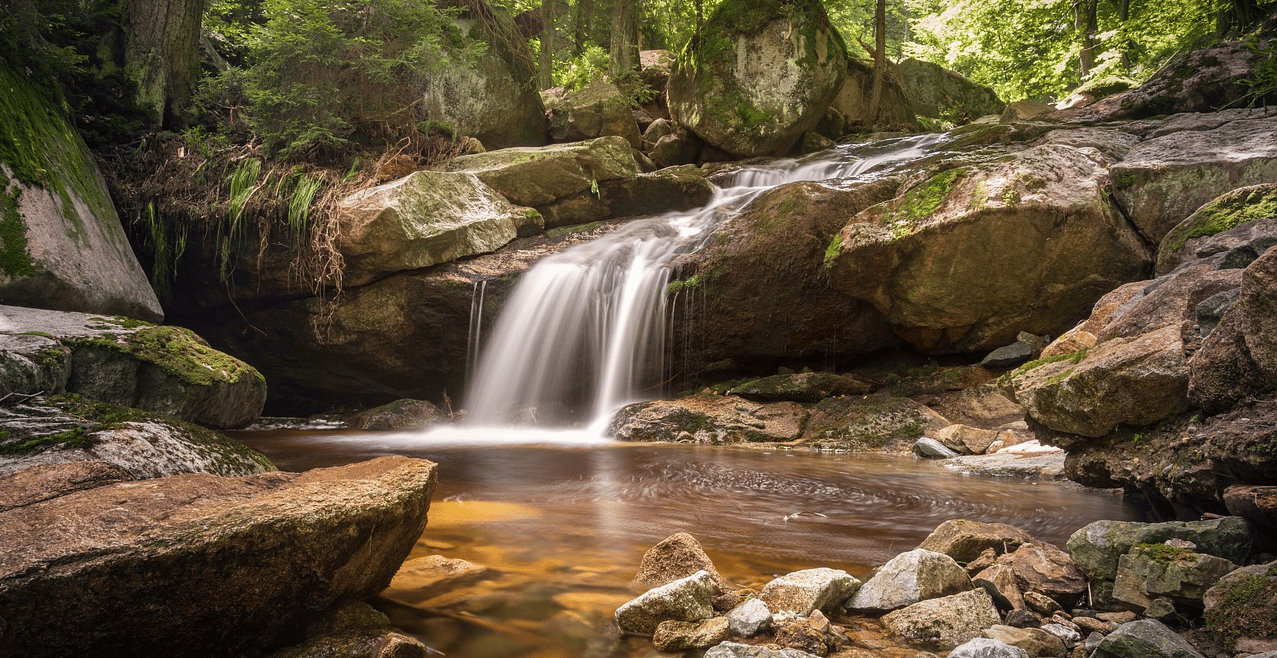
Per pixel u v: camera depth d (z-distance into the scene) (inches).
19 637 78.4
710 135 579.5
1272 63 354.0
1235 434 122.5
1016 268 337.1
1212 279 148.6
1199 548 114.1
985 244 331.3
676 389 416.2
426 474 115.7
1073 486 227.0
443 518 177.9
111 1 451.2
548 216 479.5
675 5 821.9
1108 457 162.4
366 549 103.0
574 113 572.4
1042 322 352.5
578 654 102.4
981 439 297.0
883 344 388.2
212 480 108.4
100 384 227.6
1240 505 115.3
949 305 347.6
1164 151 357.4
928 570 118.3
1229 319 132.1
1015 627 108.0
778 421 353.7
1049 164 350.9
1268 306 122.0
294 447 324.2
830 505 203.5
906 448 312.7
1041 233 329.4
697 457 286.7
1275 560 103.3
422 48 472.1
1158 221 334.3
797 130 579.8
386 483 108.8
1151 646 91.2
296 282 419.2
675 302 400.5
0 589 76.7
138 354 237.0
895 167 444.5
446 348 429.4
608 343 417.1
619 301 414.9
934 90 815.1
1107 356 165.3
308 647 95.7
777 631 103.9
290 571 94.3
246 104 498.9
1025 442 283.0
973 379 354.0
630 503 203.6
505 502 201.0
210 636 90.7
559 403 424.8
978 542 137.7
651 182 486.3
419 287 414.9
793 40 567.2
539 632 109.2
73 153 353.4
